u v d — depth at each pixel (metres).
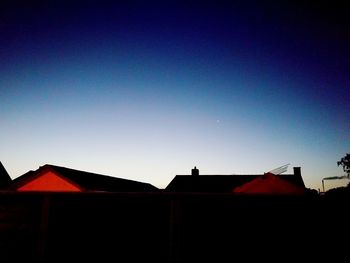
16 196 6.48
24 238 6.26
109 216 6.49
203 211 6.39
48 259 6.10
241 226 6.30
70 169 23.50
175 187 32.84
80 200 6.50
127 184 29.75
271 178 25.55
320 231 6.09
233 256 6.23
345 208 6.06
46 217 6.25
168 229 6.34
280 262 6.13
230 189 31.06
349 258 5.91
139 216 6.45
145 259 6.28
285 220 6.24
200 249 6.28
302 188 24.62
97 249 6.35
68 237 6.29
